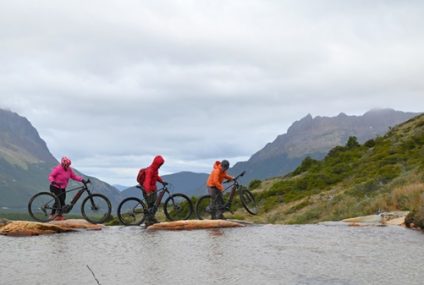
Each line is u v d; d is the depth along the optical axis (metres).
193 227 15.80
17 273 8.67
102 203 17.38
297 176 51.88
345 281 7.68
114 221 32.59
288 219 31.58
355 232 13.99
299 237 13.07
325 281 7.70
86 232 15.16
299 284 7.54
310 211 30.83
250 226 16.44
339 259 9.57
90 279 8.16
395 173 32.41
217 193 17.97
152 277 8.24
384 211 21.44
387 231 14.10
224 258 9.89
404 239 12.26
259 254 10.30
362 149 52.19
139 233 14.70
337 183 40.69
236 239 12.81
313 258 9.73
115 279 8.14
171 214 17.77
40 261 9.84
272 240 12.51
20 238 13.71
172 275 8.36
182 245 11.81
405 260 9.34
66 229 15.25
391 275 8.04
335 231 14.41
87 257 10.28
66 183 17.17
